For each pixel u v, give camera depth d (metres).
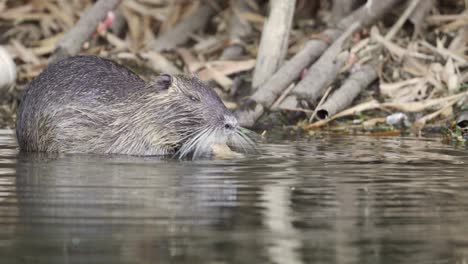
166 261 8.62
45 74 17.59
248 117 20.23
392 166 14.62
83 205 11.16
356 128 20.52
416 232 9.90
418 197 11.88
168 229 9.91
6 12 26.55
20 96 22.53
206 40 25.16
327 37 22.98
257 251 9.03
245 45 24.75
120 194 11.93
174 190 12.26
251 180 13.14
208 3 26.61
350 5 24.50
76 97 17.05
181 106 16.62
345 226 10.15
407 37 24.16
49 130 16.98
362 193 12.15
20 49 24.44
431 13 24.78
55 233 9.70
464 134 19.28
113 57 24.30
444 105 20.95
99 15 23.42
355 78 21.92
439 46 23.06
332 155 16.00
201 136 16.56
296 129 20.38
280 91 21.02
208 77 23.02
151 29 26.66
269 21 22.12
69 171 14.06
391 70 22.89
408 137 19.17
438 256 8.95
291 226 10.11
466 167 14.55
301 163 14.95
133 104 16.88
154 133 16.67
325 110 20.58
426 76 22.12
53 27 26.08
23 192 12.03
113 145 16.88
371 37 23.27
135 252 8.93
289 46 24.27
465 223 10.34
